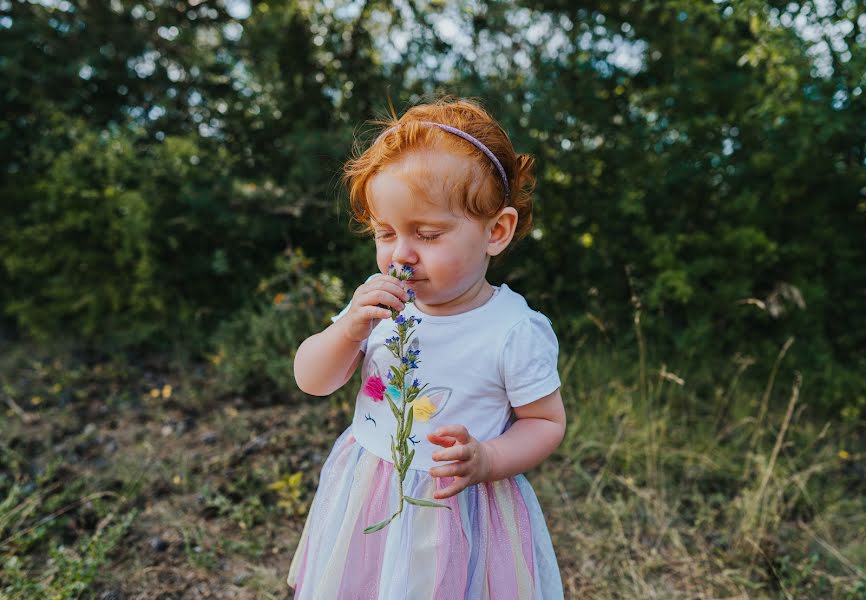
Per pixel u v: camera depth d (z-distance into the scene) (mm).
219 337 4281
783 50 3637
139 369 4258
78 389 3953
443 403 1334
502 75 4492
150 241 4551
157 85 4801
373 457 1394
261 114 4574
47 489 2750
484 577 1350
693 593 2385
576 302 4492
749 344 4152
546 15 4562
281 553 2527
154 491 2867
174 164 4445
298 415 3562
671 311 4270
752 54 3760
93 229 4531
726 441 3439
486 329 1330
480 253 1287
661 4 4203
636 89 4516
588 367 3826
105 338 4656
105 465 3070
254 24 4555
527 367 1315
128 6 4781
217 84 4766
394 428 1372
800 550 2629
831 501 2957
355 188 1346
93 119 4820
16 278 4969
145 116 4852
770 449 3357
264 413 3625
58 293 4613
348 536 1374
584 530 2703
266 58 4535
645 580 2443
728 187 4387
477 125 1298
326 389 1440
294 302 4055
